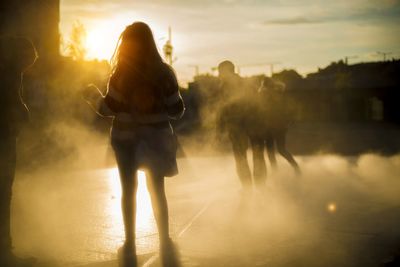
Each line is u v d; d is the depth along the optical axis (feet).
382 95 225.97
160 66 15.06
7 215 13.85
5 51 13.35
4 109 13.41
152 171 15.07
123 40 14.94
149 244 16.12
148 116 14.92
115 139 15.07
